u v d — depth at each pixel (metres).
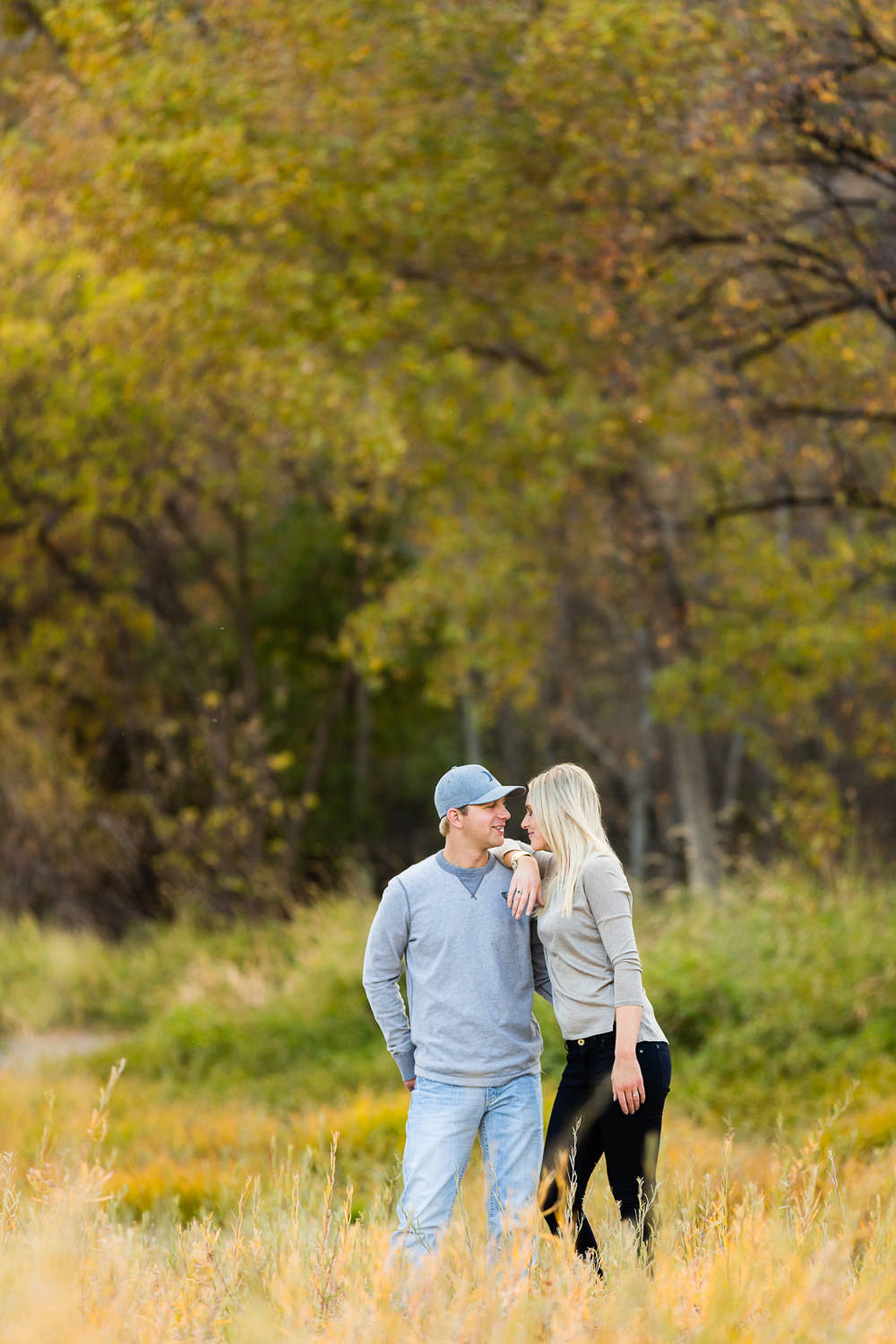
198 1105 24.78
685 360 31.20
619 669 59.09
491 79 28.83
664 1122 19.59
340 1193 13.60
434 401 35.31
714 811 59.16
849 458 32.03
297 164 29.06
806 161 25.55
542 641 42.75
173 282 31.72
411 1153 9.71
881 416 28.48
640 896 40.34
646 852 60.47
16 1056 32.34
